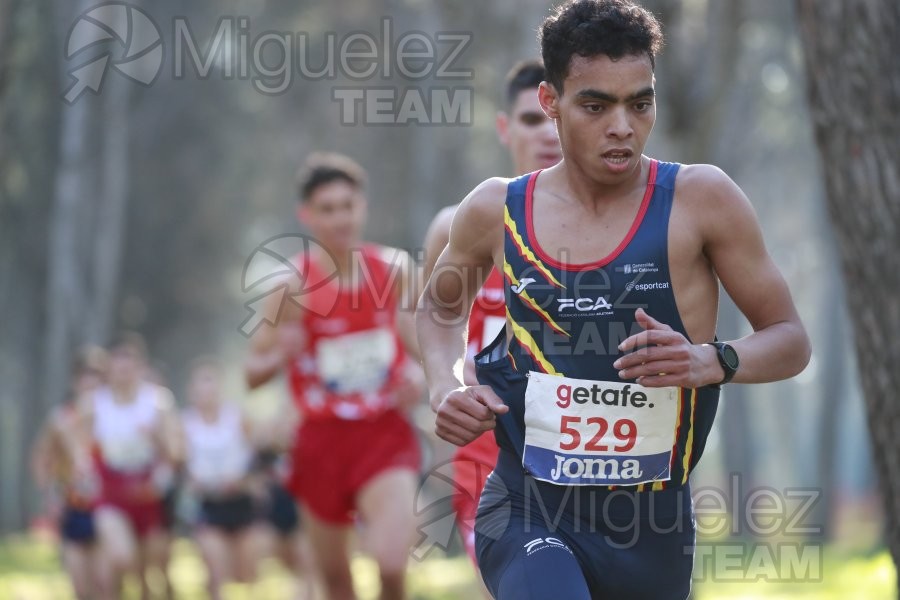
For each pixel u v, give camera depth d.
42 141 75.38
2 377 110.38
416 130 76.06
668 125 34.56
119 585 31.56
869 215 15.72
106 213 78.12
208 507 33.59
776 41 70.31
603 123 9.72
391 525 19.42
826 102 15.96
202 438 33.41
